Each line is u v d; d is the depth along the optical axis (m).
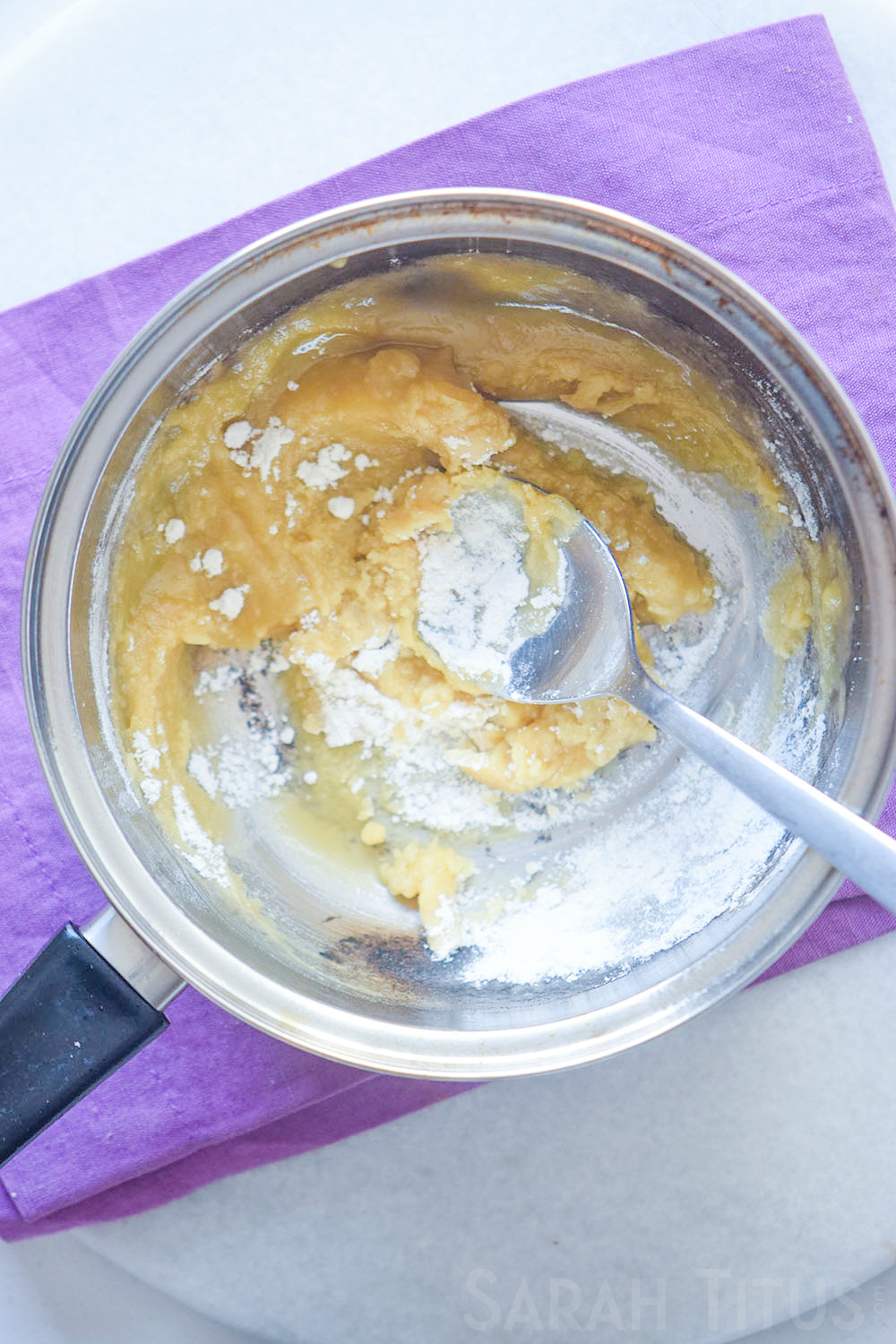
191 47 0.43
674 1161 0.43
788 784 0.37
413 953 0.42
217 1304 0.43
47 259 0.43
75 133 0.43
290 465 0.41
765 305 0.37
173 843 0.40
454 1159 0.43
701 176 0.42
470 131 0.42
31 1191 0.42
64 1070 0.37
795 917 0.38
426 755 0.43
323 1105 0.43
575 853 0.43
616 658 0.41
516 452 0.42
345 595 0.43
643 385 0.41
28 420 0.42
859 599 0.38
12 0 0.44
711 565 0.43
